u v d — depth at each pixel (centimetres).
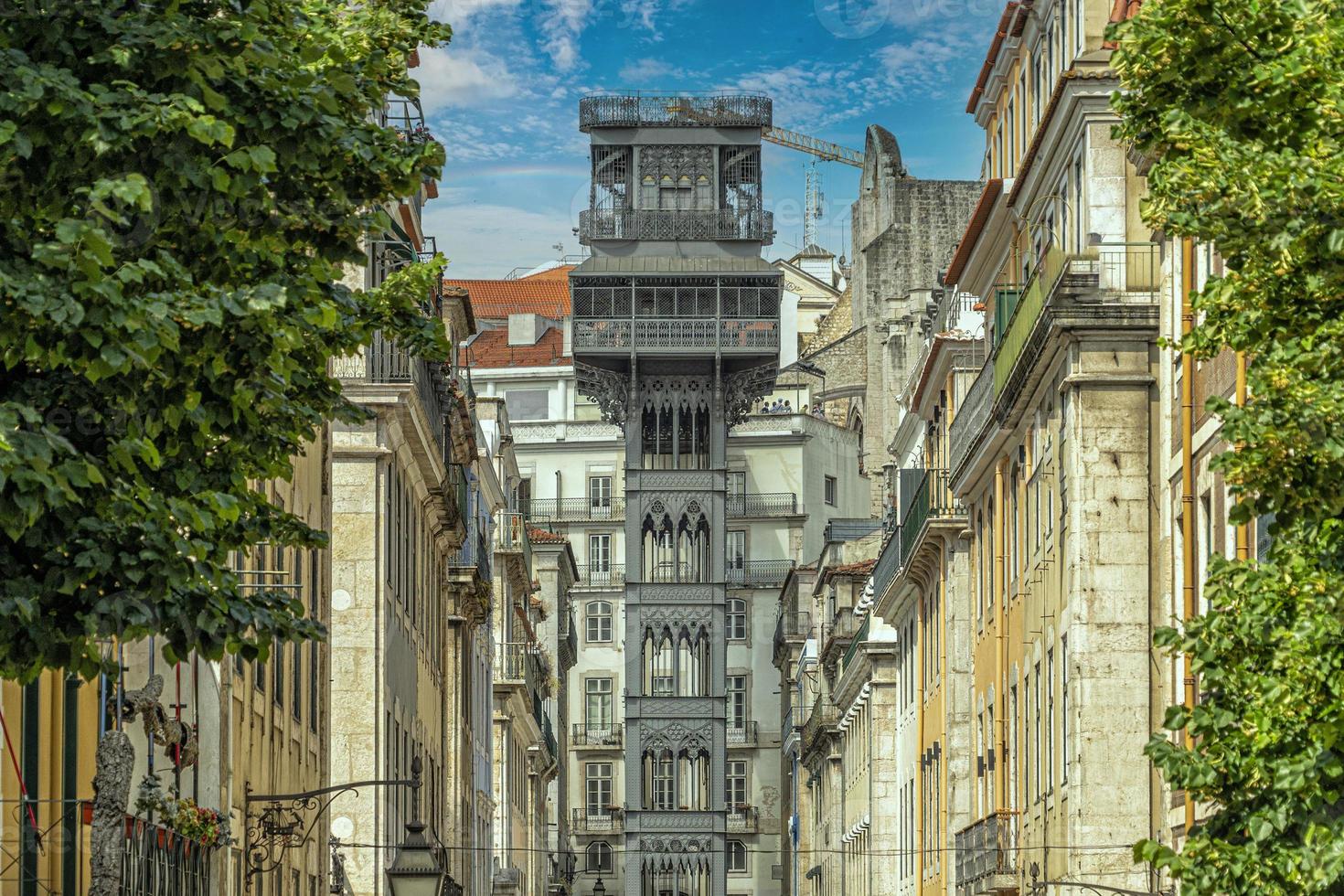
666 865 9588
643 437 9756
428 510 6284
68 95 1631
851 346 14938
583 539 14812
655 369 9738
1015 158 5503
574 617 14800
